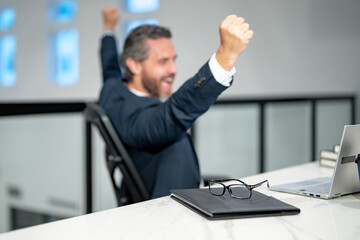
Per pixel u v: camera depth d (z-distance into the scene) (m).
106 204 2.27
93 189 2.22
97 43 5.42
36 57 6.21
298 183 1.04
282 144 3.53
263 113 3.34
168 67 1.56
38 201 2.06
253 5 4.21
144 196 1.40
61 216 2.17
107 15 2.01
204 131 2.93
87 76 5.54
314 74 4.04
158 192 1.39
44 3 6.03
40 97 6.19
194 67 4.51
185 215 0.77
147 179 1.43
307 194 0.93
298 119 3.60
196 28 4.47
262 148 3.37
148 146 1.37
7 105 1.74
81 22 5.56
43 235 0.65
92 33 5.45
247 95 4.32
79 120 2.12
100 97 1.66
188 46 4.54
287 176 1.16
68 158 2.11
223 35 1.05
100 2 5.34
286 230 0.68
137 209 0.81
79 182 2.19
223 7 4.30
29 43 6.27
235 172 3.19
